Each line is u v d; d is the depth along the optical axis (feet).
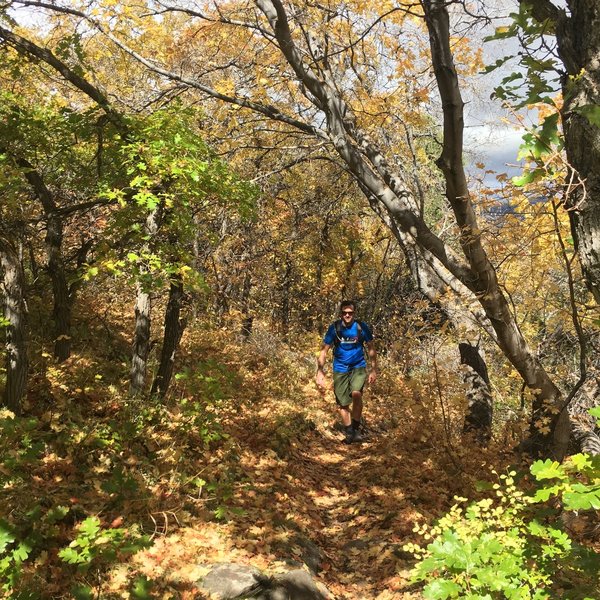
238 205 21.35
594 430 25.50
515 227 18.45
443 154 15.11
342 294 52.60
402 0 21.50
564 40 10.13
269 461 23.56
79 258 22.20
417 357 35.60
